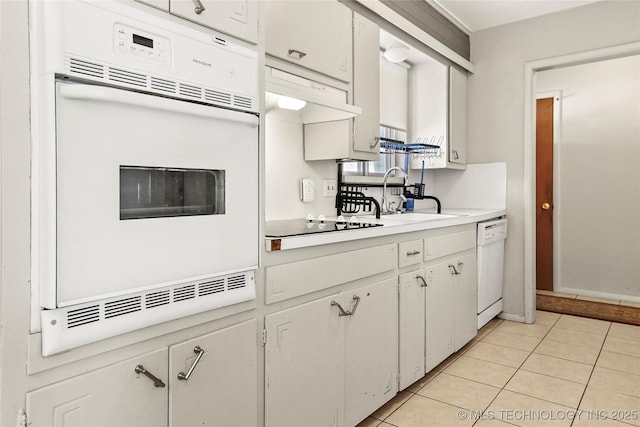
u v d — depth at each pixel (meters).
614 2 2.93
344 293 1.67
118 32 0.91
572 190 4.10
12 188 0.78
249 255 1.24
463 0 2.99
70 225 0.83
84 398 0.89
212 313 1.16
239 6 1.20
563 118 4.11
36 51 0.81
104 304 0.91
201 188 1.13
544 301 3.89
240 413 1.25
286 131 2.36
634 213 3.81
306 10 1.93
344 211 2.77
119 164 0.91
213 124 1.12
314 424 1.53
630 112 3.79
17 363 0.79
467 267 2.73
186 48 1.04
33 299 0.81
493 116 3.47
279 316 1.37
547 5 3.06
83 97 0.83
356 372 1.74
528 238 3.31
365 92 2.37
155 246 0.99
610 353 2.67
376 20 2.53
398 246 2.01
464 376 2.35
